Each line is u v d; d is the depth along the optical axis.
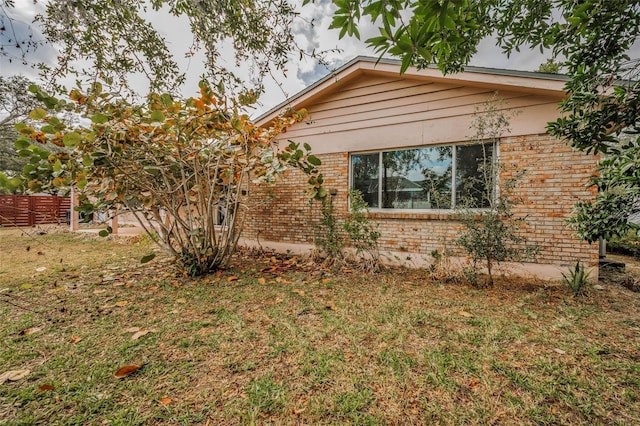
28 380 1.96
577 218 2.64
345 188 6.36
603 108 2.37
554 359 2.22
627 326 2.83
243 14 3.33
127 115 3.61
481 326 2.82
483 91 5.05
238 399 1.79
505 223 4.71
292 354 2.30
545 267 4.56
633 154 2.11
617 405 1.72
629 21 2.20
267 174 4.14
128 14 3.25
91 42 3.42
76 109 3.48
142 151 3.91
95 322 2.90
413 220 5.60
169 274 4.74
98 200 4.07
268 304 3.43
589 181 2.50
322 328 2.77
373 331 2.70
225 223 5.11
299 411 1.69
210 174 5.13
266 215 7.34
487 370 2.08
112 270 5.06
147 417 1.64
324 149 6.62
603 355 2.29
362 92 6.18
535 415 1.65
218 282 4.36
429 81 5.48
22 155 3.34
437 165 5.50
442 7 1.34
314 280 4.55
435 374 2.02
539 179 4.62
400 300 3.58
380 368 2.10
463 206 4.39
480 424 1.59
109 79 3.69
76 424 1.59
